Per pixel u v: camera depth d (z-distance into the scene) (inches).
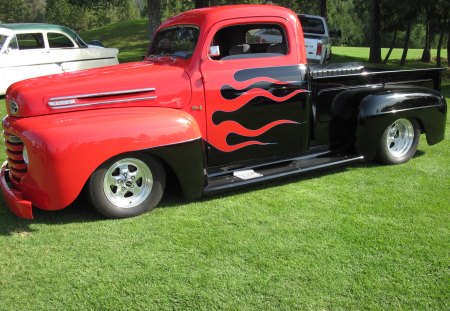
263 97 172.2
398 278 114.4
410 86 210.8
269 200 165.8
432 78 222.5
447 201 163.8
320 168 184.9
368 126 193.5
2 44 386.6
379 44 753.0
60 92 146.1
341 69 192.9
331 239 134.9
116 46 959.0
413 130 209.5
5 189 148.9
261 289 110.1
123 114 146.9
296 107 180.9
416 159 217.9
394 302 105.0
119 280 114.6
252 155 177.3
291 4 1197.1
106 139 138.3
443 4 695.1
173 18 183.9
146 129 144.1
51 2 1957.4
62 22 1841.8
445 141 251.1
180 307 103.9
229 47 174.1
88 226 144.6
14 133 143.2
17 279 115.2
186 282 113.4
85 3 623.5
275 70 173.6
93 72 164.9
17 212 141.9
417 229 141.1
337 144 201.2
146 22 1243.2
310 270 118.1
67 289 111.0
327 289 109.9
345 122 197.2
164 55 181.2
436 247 129.7
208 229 142.2
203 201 165.3
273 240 134.6
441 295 107.5
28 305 105.0
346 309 102.6
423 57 968.9
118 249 130.0
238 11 167.3
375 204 161.2
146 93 154.9
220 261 123.0
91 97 149.0
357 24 2198.6
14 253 127.7
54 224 146.3
